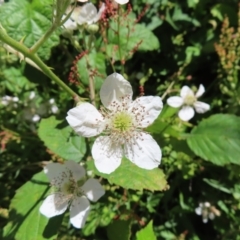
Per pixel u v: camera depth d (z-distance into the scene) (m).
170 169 0.11
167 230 0.11
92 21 0.09
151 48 0.11
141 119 0.08
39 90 0.12
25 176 0.12
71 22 0.09
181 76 0.12
